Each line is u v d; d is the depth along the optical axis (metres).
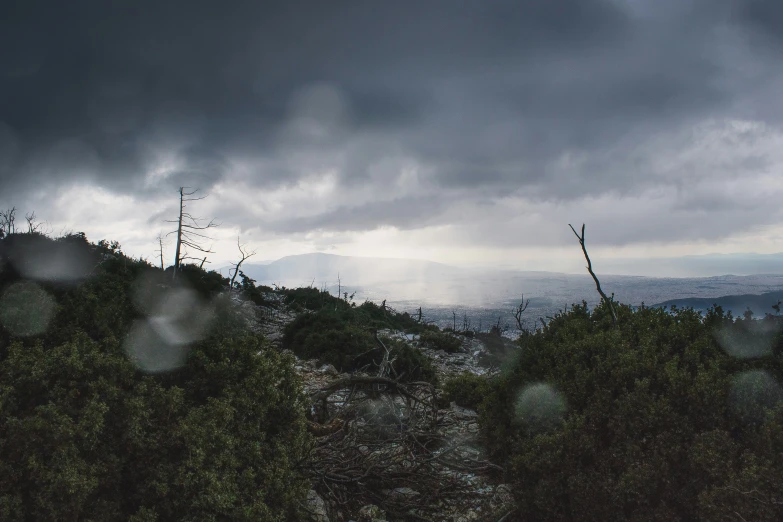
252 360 4.74
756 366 4.96
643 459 4.64
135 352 4.13
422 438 7.25
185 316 4.67
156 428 3.74
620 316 6.84
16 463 3.05
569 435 5.07
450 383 9.51
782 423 4.33
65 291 4.41
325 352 14.00
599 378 5.47
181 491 3.59
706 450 4.35
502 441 6.08
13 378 3.40
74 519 3.07
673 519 4.37
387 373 9.70
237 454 4.20
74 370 3.54
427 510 5.54
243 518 3.80
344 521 5.25
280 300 28.22
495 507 5.49
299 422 5.01
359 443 6.71
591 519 4.71
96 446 3.38
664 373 5.07
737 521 4.03
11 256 4.45
